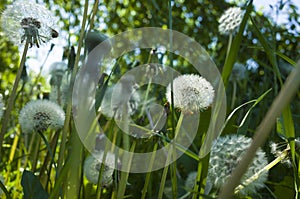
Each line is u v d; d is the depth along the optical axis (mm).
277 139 603
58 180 353
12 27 431
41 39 436
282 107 177
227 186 194
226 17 746
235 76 915
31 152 758
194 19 1937
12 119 854
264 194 567
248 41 1391
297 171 400
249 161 190
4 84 1540
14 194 589
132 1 2211
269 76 936
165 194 559
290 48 1536
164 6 1687
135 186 634
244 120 429
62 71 673
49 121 501
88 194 545
